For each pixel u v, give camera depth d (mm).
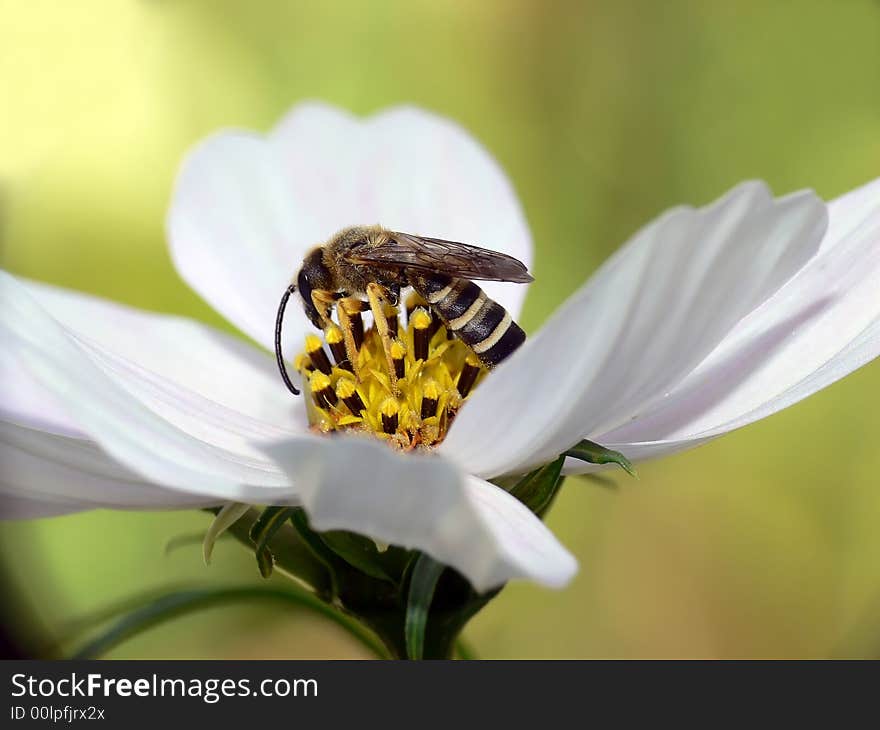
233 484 168
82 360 167
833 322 176
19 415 174
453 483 160
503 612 219
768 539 223
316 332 191
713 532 223
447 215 197
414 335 183
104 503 171
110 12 230
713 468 225
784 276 168
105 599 207
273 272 194
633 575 222
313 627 214
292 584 185
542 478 171
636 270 161
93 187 227
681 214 160
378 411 182
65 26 229
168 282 224
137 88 230
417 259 183
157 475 165
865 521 223
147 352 187
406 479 160
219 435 178
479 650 217
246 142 197
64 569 207
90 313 187
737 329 179
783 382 176
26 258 224
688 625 220
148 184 227
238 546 209
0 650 193
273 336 192
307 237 196
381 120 199
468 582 175
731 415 176
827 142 232
